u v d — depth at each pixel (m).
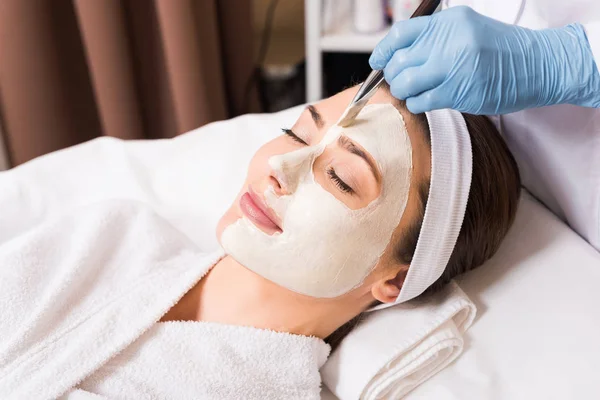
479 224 0.90
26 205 1.15
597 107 0.82
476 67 0.74
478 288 0.96
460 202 0.85
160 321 0.90
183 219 1.17
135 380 0.83
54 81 1.56
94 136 1.74
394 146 0.83
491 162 0.90
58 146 1.64
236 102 1.82
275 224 0.82
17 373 0.81
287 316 0.90
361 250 0.83
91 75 1.56
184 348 0.86
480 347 0.91
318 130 0.86
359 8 1.51
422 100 0.77
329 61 1.76
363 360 0.89
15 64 1.47
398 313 0.93
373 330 0.92
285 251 0.82
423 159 0.84
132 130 1.59
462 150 0.85
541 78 0.76
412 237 0.85
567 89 0.77
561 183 0.95
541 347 0.88
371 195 0.82
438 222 0.84
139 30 1.56
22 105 1.54
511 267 0.97
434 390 0.88
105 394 0.82
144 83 1.65
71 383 0.80
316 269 0.82
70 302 0.91
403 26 0.77
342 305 0.90
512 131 0.99
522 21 0.92
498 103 0.77
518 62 0.75
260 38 1.91
